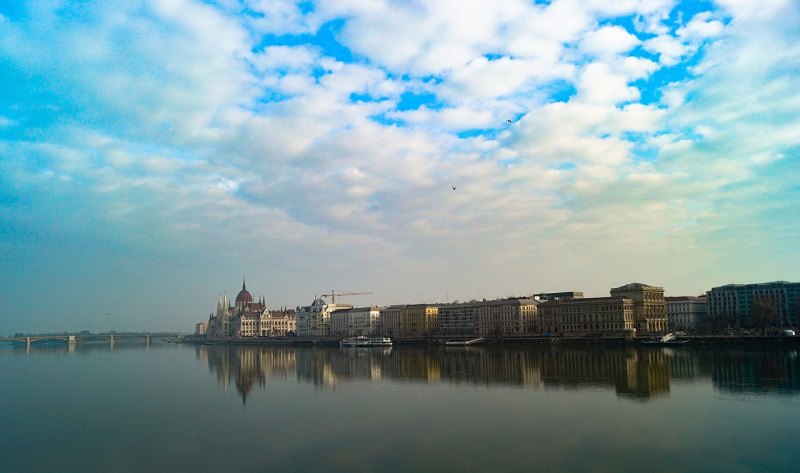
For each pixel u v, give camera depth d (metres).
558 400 110.62
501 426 89.12
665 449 74.88
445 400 114.12
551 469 67.81
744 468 67.25
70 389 145.25
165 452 79.19
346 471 68.94
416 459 72.81
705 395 112.31
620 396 113.44
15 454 79.94
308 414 102.50
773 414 93.88
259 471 69.81
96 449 81.75
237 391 135.75
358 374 170.00
